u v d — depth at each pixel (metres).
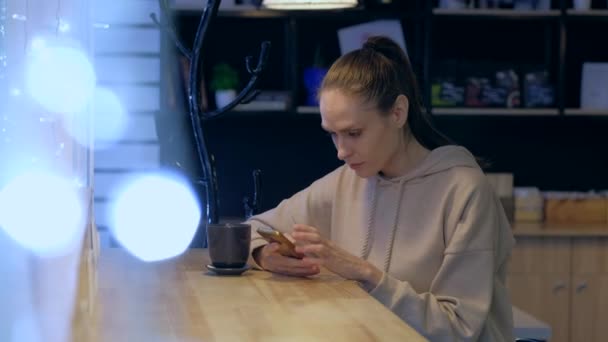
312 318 1.66
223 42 5.88
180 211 3.26
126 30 5.35
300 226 2.14
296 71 5.64
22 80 1.40
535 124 6.10
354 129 2.23
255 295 1.90
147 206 3.52
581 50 6.12
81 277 1.63
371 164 2.29
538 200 5.79
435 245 2.30
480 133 6.10
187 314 1.69
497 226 2.30
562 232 5.34
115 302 1.81
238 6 5.59
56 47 1.56
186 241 2.53
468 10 5.67
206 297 1.87
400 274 2.33
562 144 6.13
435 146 2.44
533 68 5.88
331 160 6.03
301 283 2.06
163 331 1.55
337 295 1.90
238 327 1.58
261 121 5.95
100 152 5.36
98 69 5.35
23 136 1.38
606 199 5.79
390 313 1.71
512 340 2.32
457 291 2.19
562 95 5.75
